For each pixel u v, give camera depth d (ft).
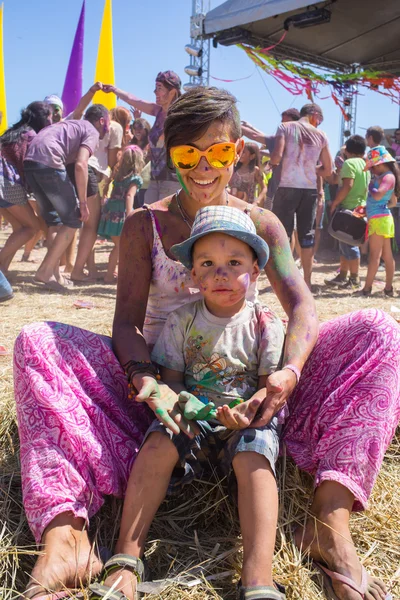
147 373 5.99
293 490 6.50
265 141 22.03
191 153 6.26
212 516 6.33
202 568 5.37
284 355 6.08
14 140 21.02
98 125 22.21
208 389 6.13
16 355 5.96
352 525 6.12
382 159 21.47
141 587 4.96
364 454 5.57
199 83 39.78
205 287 5.94
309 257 22.68
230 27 35.01
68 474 5.40
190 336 6.20
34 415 5.67
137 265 6.76
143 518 5.32
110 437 5.96
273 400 5.52
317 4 32.55
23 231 22.59
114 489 5.68
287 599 5.06
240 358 6.10
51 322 6.33
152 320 6.97
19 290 20.10
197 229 5.96
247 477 5.30
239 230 5.77
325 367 6.45
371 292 22.90
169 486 5.84
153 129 19.93
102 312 17.02
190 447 5.68
